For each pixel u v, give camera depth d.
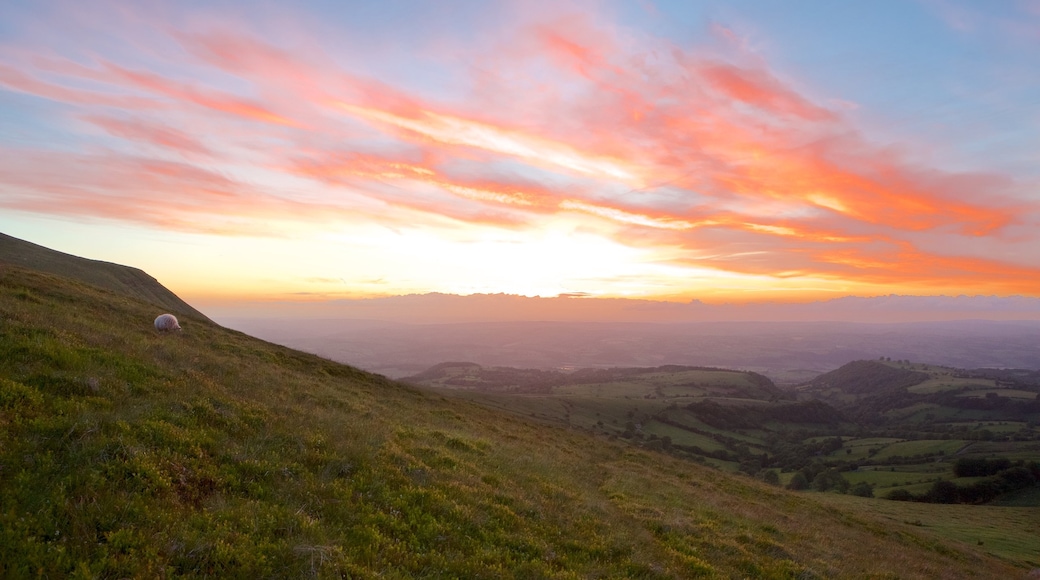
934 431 179.12
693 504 24.28
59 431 10.35
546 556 12.14
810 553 19.88
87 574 7.04
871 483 108.12
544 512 15.29
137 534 8.28
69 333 17.02
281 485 11.52
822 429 189.25
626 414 164.62
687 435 154.88
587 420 144.62
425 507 12.69
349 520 10.95
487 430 34.38
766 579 15.25
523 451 27.47
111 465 9.65
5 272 32.75
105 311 31.66
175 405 13.70
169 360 19.28
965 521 52.19
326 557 8.95
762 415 194.88
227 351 32.19
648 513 19.81
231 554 8.43
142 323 32.00
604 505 18.86
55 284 34.50
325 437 15.21
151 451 10.65
